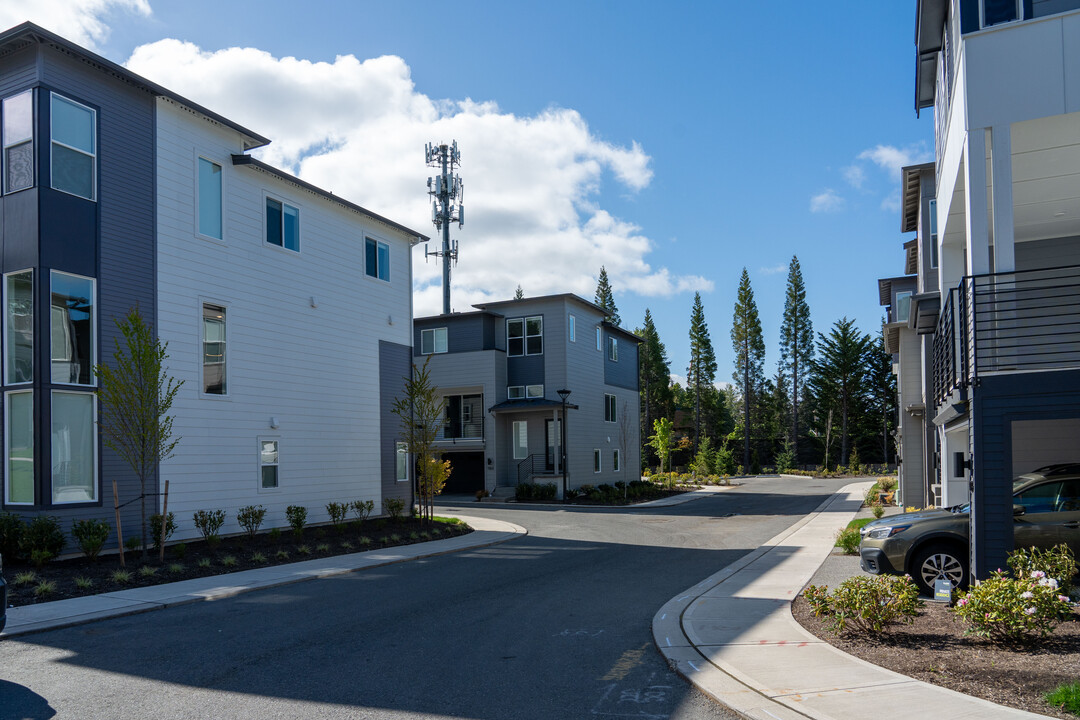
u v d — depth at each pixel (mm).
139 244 15133
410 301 24281
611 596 10508
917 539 9531
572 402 35469
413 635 8078
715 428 70688
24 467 13406
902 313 30625
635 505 30672
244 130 17484
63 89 13867
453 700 5816
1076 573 8711
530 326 35781
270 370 18359
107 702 5828
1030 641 6738
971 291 9711
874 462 64750
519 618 8984
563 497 32250
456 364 35875
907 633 7348
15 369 13656
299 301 19438
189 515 15867
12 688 6242
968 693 5457
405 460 23484
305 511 18719
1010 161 9875
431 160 46781
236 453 17203
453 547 16359
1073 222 13844
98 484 13961
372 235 22578
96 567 12484
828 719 5051
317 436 19812
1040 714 4934
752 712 5305
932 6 13000
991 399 8867
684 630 8023
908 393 23000
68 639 8023
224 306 17141
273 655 7238
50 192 13516
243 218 17797
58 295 13625
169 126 15977
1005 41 9961
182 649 7516
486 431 34906
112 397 12938
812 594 7949
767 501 31750
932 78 15781
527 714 5488
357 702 5773
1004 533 8688
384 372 22734
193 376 16188
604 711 5543
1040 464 12695
